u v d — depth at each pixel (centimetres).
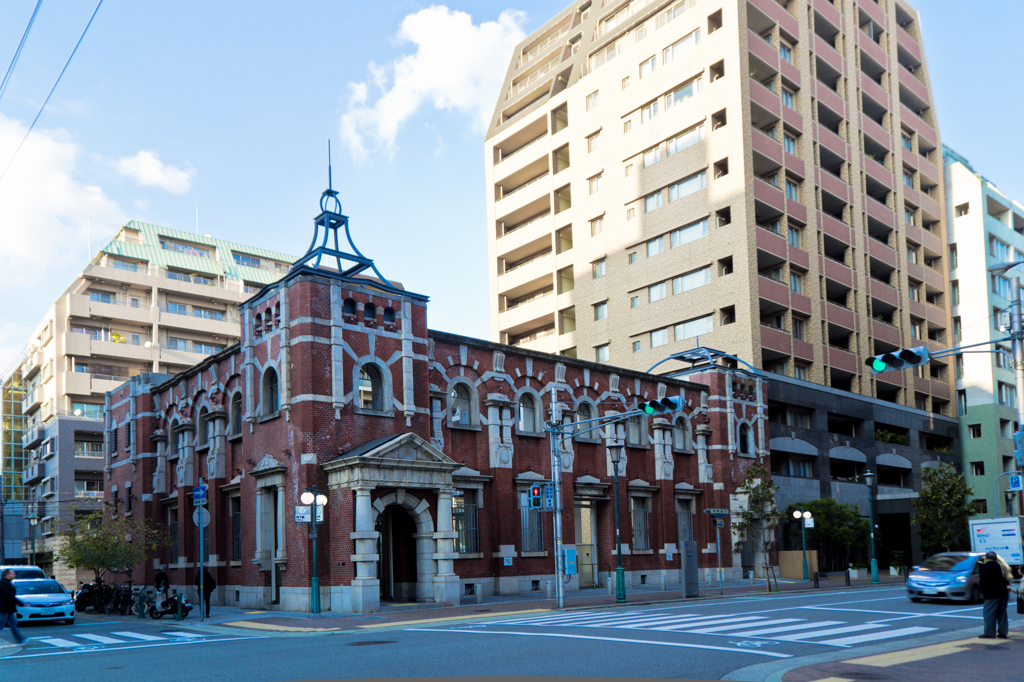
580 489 3950
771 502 4069
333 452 3041
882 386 7069
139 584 4172
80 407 7944
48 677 1485
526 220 8162
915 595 2827
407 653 1658
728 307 5950
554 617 2520
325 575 2952
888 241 7438
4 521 7550
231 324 9019
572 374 4078
